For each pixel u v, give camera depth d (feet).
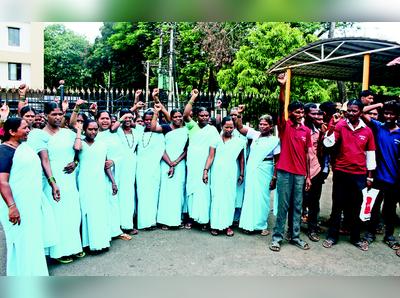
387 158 13.32
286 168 12.73
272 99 36.29
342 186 13.19
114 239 13.85
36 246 9.77
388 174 13.26
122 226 14.19
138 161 14.84
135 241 13.65
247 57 38.24
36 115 15.65
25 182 9.45
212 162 14.66
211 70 58.49
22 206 9.42
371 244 13.71
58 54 89.20
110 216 13.37
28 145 10.81
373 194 13.08
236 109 16.29
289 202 13.34
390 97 27.81
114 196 13.52
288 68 27.20
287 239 14.06
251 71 36.63
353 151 12.89
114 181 13.28
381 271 11.26
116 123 13.79
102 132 13.51
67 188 11.23
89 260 11.77
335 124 13.11
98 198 12.05
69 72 90.79
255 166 14.37
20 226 9.47
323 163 14.38
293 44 37.42
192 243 13.53
